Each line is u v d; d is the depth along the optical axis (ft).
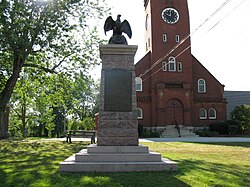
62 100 75.51
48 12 57.67
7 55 61.36
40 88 77.82
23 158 35.60
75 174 23.95
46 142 70.85
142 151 28.81
